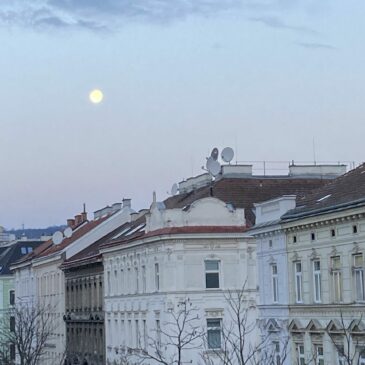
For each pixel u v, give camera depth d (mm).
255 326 64188
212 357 64125
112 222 98938
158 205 69125
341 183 50844
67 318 97750
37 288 113312
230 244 66312
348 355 40688
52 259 103625
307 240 49562
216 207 66812
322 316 47969
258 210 55594
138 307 72688
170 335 60344
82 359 90250
